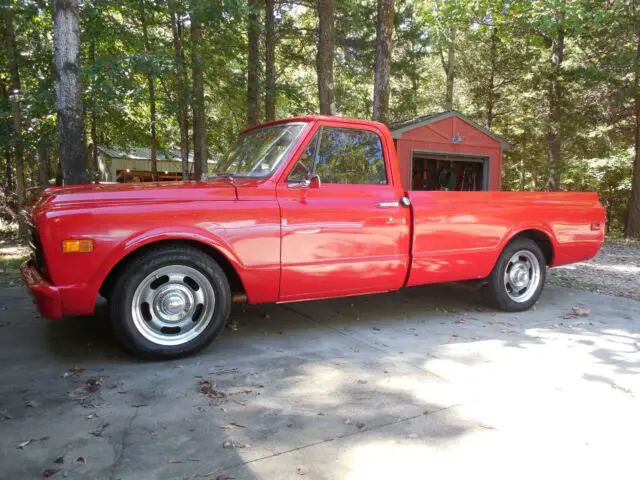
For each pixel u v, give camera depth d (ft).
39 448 8.41
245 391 10.89
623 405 10.58
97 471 7.75
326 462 8.14
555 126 57.41
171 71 28.27
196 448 8.50
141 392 10.73
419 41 69.10
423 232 16.07
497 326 16.60
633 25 48.70
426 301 19.92
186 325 12.95
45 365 12.22
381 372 12.21
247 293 13.64
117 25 34.35
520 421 9.75
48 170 62.13
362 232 15.03
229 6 28.19
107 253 11.76
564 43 58.13
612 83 54.39
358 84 69.46
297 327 15.99
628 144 67.36
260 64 48.75
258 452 8.41
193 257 12.64
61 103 22.61
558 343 14.82
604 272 30.17
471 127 47.91
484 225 17.24
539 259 18.84
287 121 15.61
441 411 10.12
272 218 13.61
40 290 11.43
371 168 15.71
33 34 42.16
